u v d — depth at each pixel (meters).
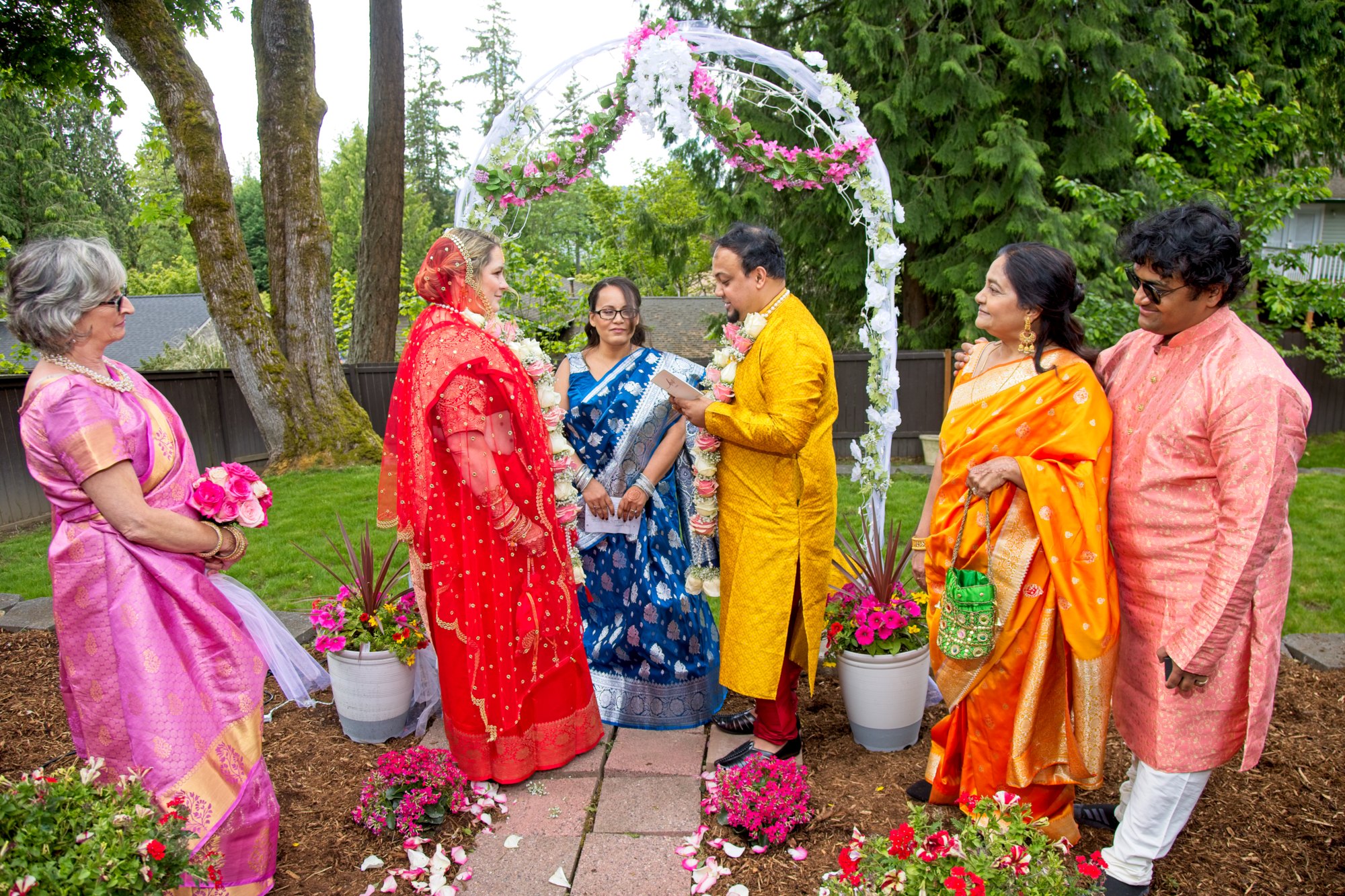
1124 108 11.69
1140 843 2.09
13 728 3.24
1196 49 12.84
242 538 2.22
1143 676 2.09
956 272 11.79
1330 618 4.35
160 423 2.09
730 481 2.80
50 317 1.89
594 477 3.12
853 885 1.82
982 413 2.24
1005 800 1.89
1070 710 2.21
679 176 31.45
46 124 33.56
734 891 2.19
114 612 1.97
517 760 2.74
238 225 9.02
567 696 2.83
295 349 9.48
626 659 3.19
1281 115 6.36
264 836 2.20
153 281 37.12
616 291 3.04
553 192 3.35
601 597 3.19
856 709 2.94
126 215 37.47
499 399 2.56
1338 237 18.31
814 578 2.72
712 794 2.59
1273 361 1.88
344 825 2.56
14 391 7.81
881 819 2.53
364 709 3.01
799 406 2.57
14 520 7.77
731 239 2.68
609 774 2.82
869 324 3.60
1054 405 2.15
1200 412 1.92
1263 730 1.96
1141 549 2.06
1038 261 2.14
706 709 3.19
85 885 1.49
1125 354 2.25
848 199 3.70
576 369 3.20
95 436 1.91
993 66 11.69
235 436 10.52
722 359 2.74
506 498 2.51
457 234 2.55
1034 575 2.17
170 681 2.01
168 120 8.55
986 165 11.45
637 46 3.12
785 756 2.84
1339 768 2.80
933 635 2.41
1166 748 2.01
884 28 11.44
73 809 1.65
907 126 11.81
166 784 1.99
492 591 2.60
